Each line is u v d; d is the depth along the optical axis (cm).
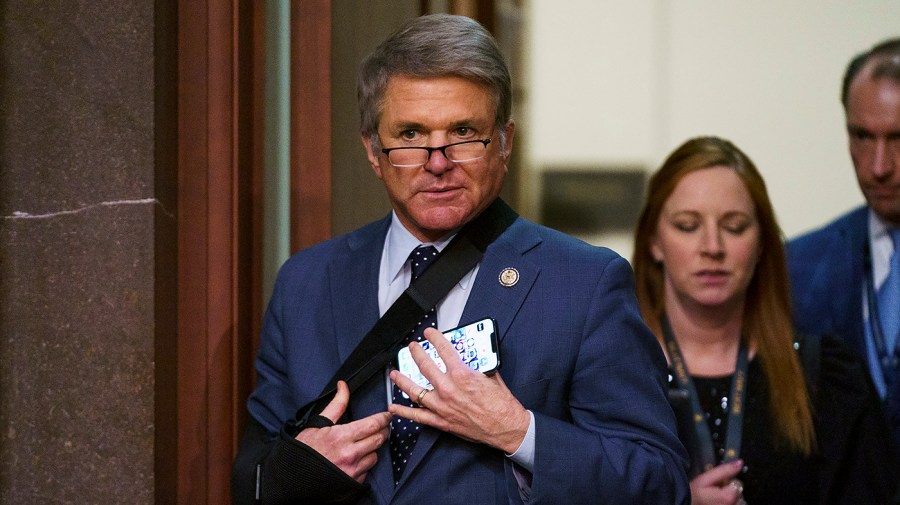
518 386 687
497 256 718
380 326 706
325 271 775
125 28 813
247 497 709
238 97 884
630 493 655
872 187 1197
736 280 956
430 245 734
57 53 817
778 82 2216
